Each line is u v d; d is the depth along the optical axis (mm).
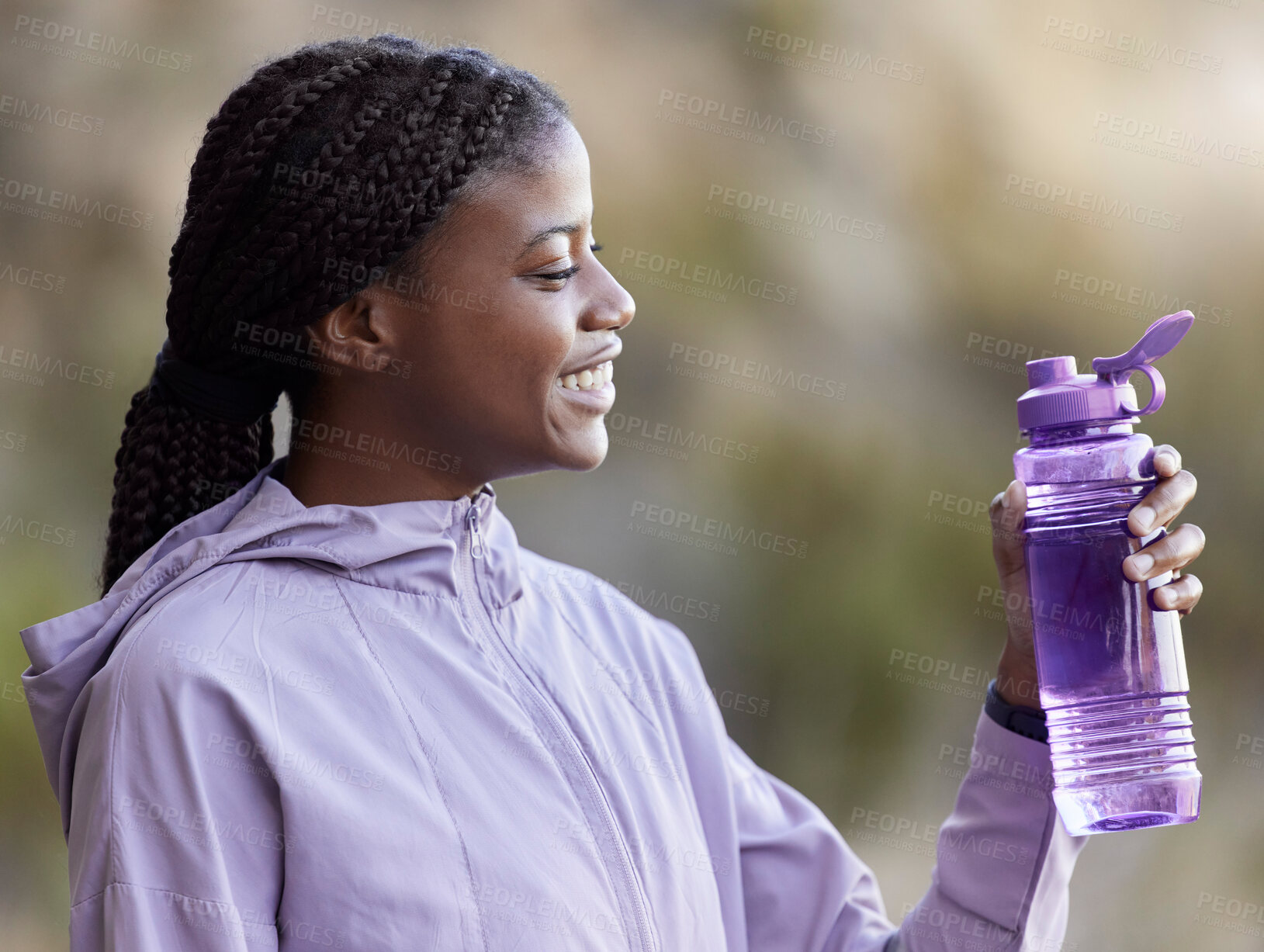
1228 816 4578
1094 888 4234
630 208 4867
